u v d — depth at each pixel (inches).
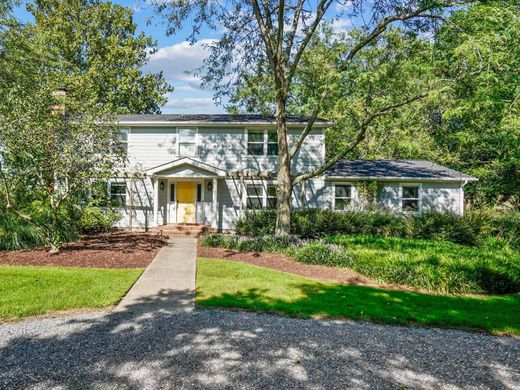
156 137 712.4
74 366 161.5
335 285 324.2
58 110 403.9
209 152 711.7
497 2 398.3
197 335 201.2
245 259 434.9
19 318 221.0
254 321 226.8
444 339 206.5
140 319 225.6
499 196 796.6
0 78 569.9
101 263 371.6
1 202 435.8
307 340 198.2
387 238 549.6
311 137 709.3
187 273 350.0
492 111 466.6
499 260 384.5
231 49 600.7
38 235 435.8
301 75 600.7
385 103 470.9
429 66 491.2
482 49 364.8
